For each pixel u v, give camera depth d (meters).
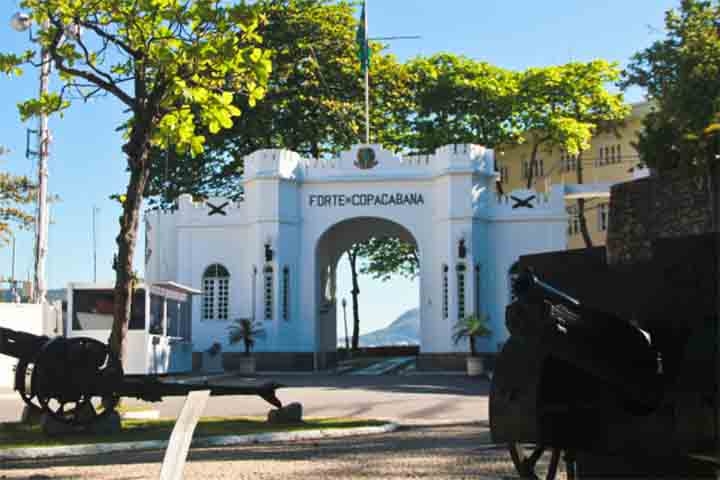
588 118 60.44
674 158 24.77
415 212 43.38
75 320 33.50
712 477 4.91
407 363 48.66
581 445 5.02
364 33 45.12
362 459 11.19
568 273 5.41
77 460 12.37
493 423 5.10
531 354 4.93
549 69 58.12
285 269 43.16
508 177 75.12
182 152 18.00
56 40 17.44
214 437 14.69
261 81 17.38
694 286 4.74
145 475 10.02
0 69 17.38
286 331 42.84
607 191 43.19
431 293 42.81
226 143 51.31
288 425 16.72
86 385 14.76
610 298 5.16
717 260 4.63
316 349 43.44
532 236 43.12
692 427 4.63
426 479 9.05
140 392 15.10
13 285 46.09
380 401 23.97
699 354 4.60
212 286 44.22
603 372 4.64
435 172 43.16
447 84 57.56
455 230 42.19
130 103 17.61
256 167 43.38
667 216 20.52
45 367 14.51
